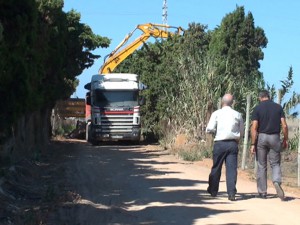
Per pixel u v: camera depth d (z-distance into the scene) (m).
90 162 18.34
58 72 21.11
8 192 10.66
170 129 25.05
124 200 10.67
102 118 28.56
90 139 29.91
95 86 28.89
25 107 13.87
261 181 10.88
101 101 28.73
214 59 23.45
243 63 31.73
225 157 10.62
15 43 12.51
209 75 22.22
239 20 32.41
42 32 16.78
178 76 24.53
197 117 22.14
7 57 12.30
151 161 18.92
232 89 20.80
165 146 25.30
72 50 26.92
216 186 10.83
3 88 12.83
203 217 8.95
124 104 28.73
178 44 28.95
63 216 8.91
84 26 28.88
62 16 21.30
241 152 17.48
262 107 10.60
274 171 10.61
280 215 9.14
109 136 28.50
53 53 19.83
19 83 13.12
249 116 16.75
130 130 28.62
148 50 31.59
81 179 13.73
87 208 9.54
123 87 28.88
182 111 23.25
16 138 15.45
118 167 16.81
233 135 10.48
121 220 8.74
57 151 22.69
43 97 18.81
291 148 17.73
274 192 11.75
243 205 10.05
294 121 18.12
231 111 10.55
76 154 21.56
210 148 19.55
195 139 22.02
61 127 39.00
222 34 32.41
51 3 18.47
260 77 22.09
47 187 12.01
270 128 10.52
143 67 31.88
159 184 12.89
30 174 13.78
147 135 31.39
